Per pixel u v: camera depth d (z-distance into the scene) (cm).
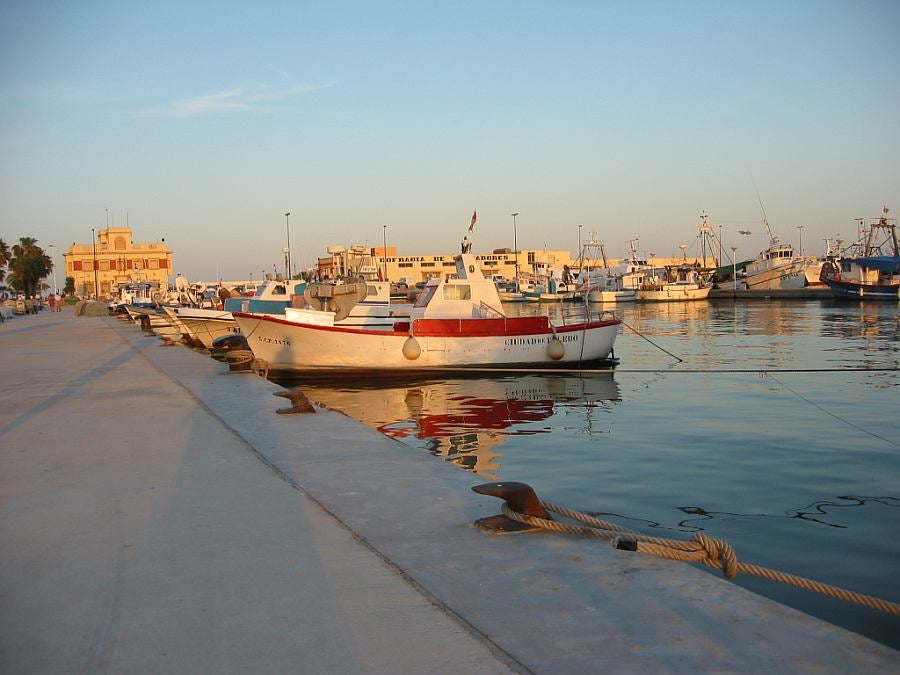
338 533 462
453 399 1738
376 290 2500
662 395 1752
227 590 373
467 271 2248
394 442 759
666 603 352
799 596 558
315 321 2273
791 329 3969
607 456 1099
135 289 5778
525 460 1077
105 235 12056
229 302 2975
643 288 8081
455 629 325
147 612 348
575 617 337
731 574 404
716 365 2405
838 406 1547
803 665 291
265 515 503
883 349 2858
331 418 911
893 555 661
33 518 504
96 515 509
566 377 2111
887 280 7162
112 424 881
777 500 852
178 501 541
